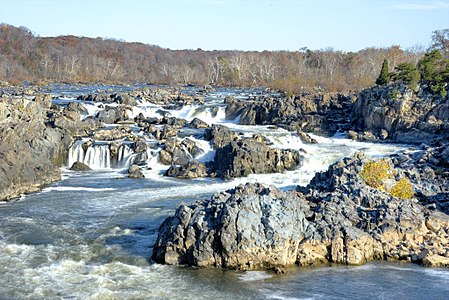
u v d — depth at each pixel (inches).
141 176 3174.2
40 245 1994.3
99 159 3435.0
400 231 1936.5
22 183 2780.5
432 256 1844.2
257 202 1833.2
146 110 4985.2
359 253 1839.3
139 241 2041.1
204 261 1777.8
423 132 4097.0
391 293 1622.8
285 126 4522.6
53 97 5920.3
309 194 2192.4
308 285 1667.1
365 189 2144.4
